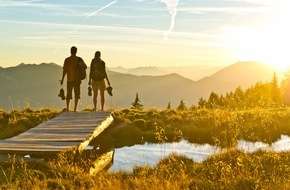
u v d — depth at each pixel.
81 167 13.77
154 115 26.73
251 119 26.05
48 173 11.59
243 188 11.27
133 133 21.95
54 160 13.16
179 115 27.84
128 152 19.05
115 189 10.68
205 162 15.47
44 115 24.30
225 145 20.08
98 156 16.77
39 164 12.23
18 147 13.85
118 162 17.03
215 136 22.05
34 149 13.46
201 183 11.80
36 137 15.83
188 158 16.58
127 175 14.05
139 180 11.92
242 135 22.36
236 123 23.64
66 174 11.57
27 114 24.42
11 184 9.76
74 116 20.73
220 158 15.46
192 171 13.87
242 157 14.73
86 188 10.84
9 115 24.06
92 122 18.77
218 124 24.00
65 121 19.44
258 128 23.53
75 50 22.75
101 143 19.67
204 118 25.98
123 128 21.78
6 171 11.34
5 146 14.08
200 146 20.36
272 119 26.02
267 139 22.03
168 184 10.95
